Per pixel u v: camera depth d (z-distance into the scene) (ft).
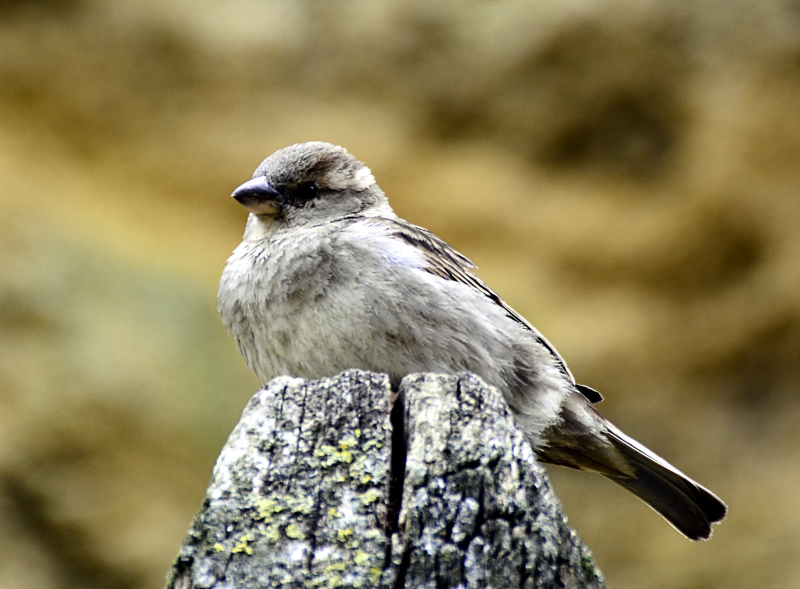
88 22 54.03
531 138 53.78
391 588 9.67
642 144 52.85
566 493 44.09
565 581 10.03
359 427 10.87
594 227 52.85
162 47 54.29
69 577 37.04
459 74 53.62
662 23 51.29
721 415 46.06
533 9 53.06
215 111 54.49
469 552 9.91
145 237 50.08
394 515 10.25
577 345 49.44
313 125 53.93
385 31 54.03
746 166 50.14
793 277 47.93
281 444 10.70
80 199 50.08
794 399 45.50
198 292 48.03
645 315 50.39
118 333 43.96
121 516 38.78
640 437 46.11
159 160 53.83
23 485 37.81
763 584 38.65
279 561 9.81
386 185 53.72
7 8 53.83
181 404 42.86
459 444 10.57
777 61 49.57
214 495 10.27
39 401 39.96
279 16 55.01
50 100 53.21
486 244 53.47
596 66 52.24
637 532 41.98
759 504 41.50
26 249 45.09
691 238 51.11
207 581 9.71
